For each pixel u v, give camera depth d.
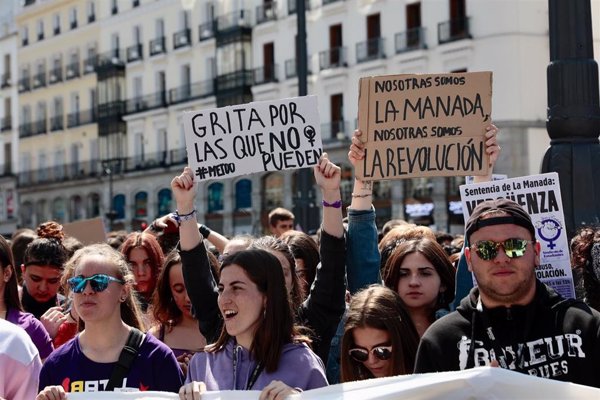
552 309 3.54
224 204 41.97
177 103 45.00
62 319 5.49
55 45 54.19
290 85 39.44
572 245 4.68
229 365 3.85
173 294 5.38
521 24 31.44
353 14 36.81
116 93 48.62
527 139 31.34
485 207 3.59
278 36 40.25
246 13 41.72
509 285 3.48
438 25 33.47
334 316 4.69
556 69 5.56
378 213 36.16
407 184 35.03
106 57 50.00
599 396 3.31
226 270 3.80
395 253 4.98
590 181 5.50
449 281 5.00
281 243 4.68
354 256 5.07
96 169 49.97
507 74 31.52
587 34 5.55
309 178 15.63
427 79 4.94
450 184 33.62
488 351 3.56
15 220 56.78
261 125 5.00
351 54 36.97
